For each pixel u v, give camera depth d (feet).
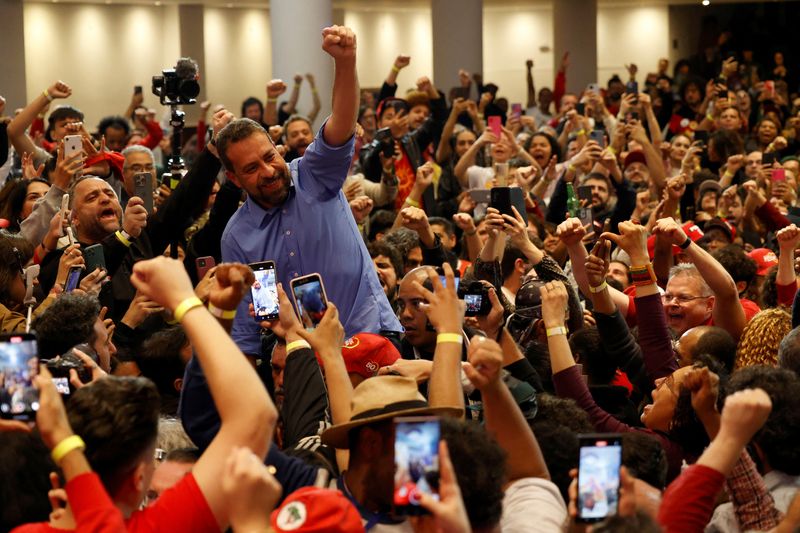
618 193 25.29
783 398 10.16
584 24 64.03
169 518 7.61
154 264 7.95
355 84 13.21
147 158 21.95
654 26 74.23
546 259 15.97
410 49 72.90
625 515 7.51
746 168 31.63
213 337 7.85
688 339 13.91
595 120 37.70
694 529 8.18
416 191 21.43
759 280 20.01
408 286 12.80
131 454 7.80
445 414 8.85
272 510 7.97
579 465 8.08
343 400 9.88
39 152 25.64
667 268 18.76
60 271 14.60
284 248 13.78
